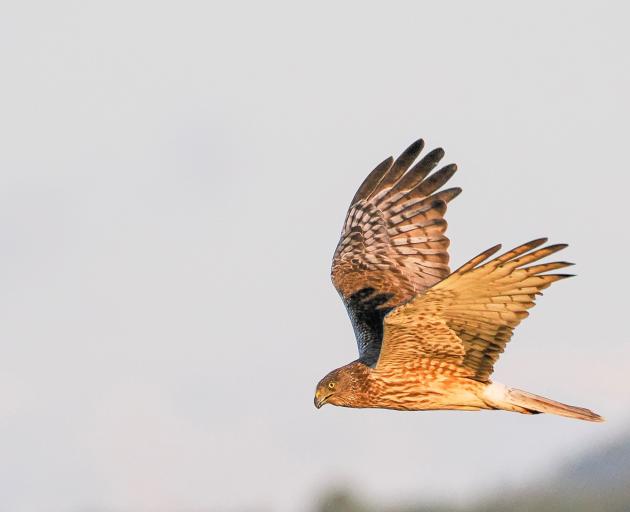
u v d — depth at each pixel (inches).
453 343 582.6
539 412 590.9
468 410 601.0
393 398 606.9
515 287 555.5
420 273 663.1
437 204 671.1
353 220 681.0
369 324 648.4
